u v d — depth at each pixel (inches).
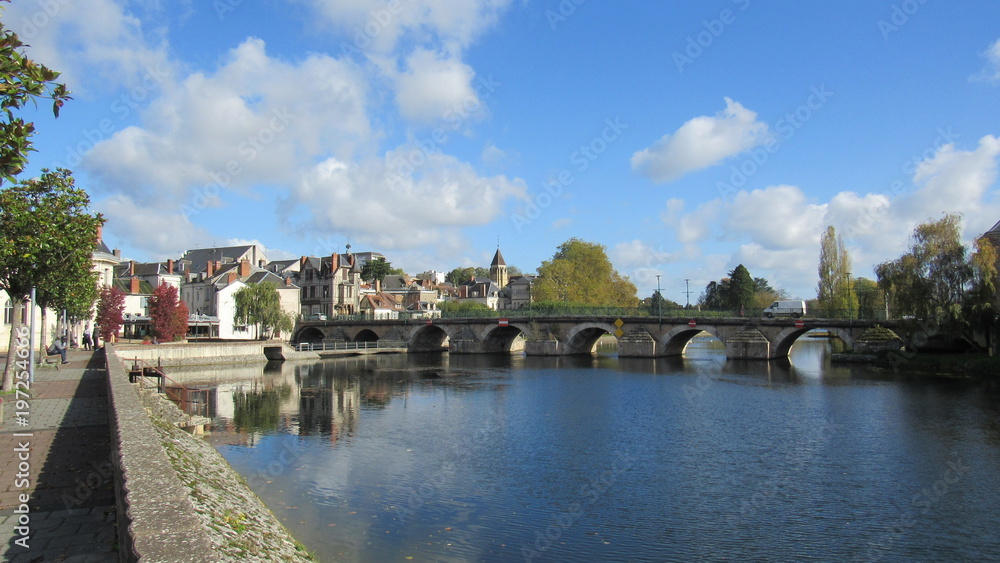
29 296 900.0
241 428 1141.7
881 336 2176.4
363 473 818.2
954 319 1812.3
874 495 740.0
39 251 831.1
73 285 1173.1
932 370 1884.8
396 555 547.5
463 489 754.8
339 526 614.2
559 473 830.5
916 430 1071.6
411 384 1867.6
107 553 327.6
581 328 2984.7
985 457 893.2
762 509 692.7
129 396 579.2
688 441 1020.5
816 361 2410.2
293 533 585.3
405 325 3526.1
